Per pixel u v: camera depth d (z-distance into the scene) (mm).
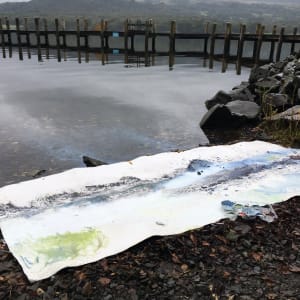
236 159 6000
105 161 7836
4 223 4078
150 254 3621
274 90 11117
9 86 17125
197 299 3074
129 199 4633
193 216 4262
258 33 23203
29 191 4777
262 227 4070
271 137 8008
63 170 7293
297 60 12922
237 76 22141
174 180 5191
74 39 57719
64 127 10398
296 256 3619
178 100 14383
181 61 30781
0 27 31656
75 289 3158
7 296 3102
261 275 3363
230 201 4570
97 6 186625
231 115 9797
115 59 31109
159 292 3145
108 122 10977
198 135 9578
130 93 15711
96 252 3619
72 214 4277
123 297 3090
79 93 15562
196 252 3658
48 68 24516
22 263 3459
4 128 10164
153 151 8461
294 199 4715
